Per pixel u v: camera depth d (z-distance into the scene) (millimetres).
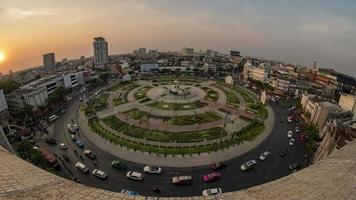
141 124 115125
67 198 17984
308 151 93812
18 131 106688
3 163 23578
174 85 193125
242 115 128875
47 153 87688
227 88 188250
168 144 94875
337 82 184125
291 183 22625
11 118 120250
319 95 162000
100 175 74750
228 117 125312
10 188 18922
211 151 89875
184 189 70125
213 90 180375
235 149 92562
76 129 110562
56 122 120500
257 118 124812
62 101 153750
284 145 98938
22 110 117688
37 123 117500
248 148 94438
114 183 72625
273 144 99625
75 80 186750
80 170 78750
